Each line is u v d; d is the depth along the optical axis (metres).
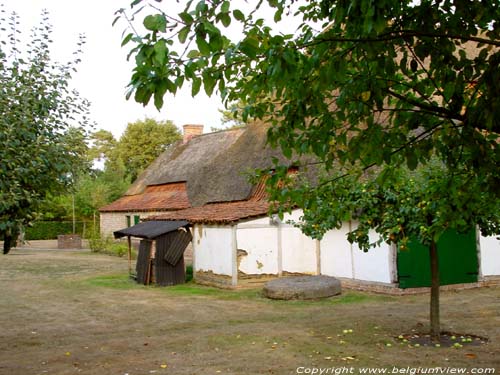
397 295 12.92
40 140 5.91
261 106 4.39
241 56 3.55
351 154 3.88
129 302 13.06
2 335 9.36
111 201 40.81
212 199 21.44
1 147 5.49
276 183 4.34
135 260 25.19
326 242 15.60
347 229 14.62
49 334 9.41
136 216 30.17
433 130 3.88
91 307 12.41
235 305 12.31
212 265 16.19
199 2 2.47
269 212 4.68
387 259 13.22
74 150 6.62
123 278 18.14
